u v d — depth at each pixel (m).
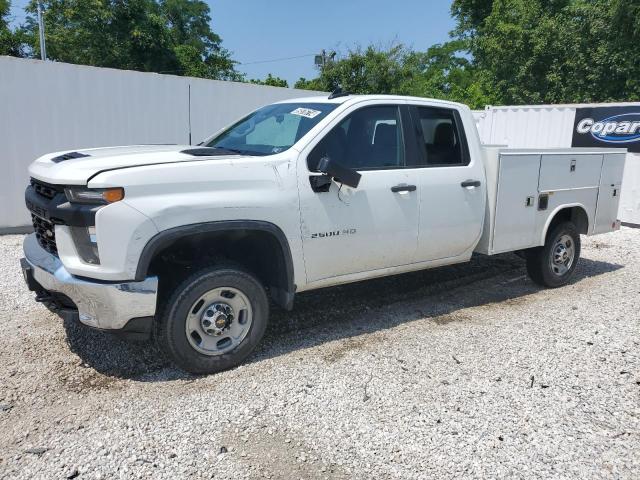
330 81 28.58
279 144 4.37
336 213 4.25
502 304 5.64
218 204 3.65
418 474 2.83
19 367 3.92
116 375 3.85
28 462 2.85
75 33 29.11
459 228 5.11
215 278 3.76
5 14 29.59
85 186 3.40
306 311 5.27
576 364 4.12
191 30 47.94
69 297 3.56
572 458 2.97
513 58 26.31
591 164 6.29
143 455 2.93
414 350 4.36
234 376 3.85
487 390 3.70
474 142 5.26
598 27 23.09
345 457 2.96
